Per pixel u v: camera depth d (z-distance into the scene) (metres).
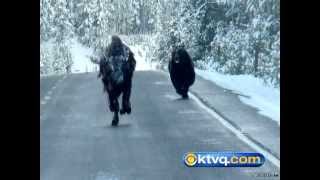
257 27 24.64
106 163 9.38
